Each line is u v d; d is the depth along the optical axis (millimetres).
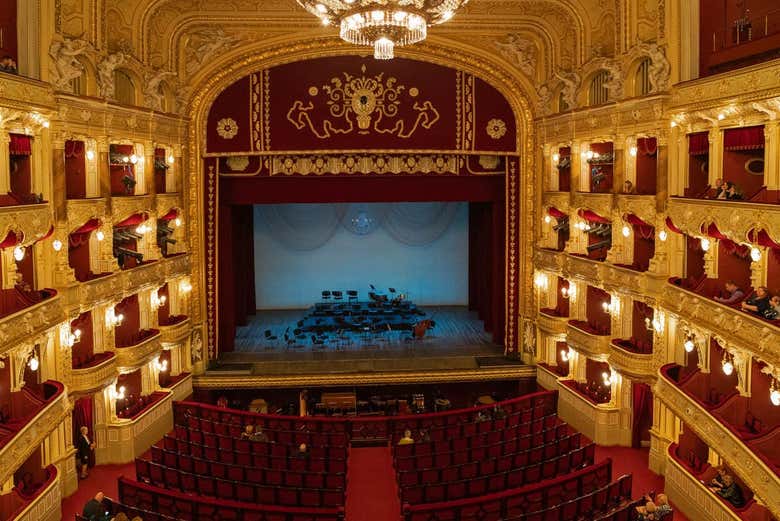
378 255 38875
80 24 20000
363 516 18156
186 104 26688
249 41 26594
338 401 27656
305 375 27391
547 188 27250
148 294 24438
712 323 16547
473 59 27406
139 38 23422
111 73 20750
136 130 22484
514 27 26562
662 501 15625
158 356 23609
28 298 16969
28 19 17703
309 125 27703
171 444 20781
